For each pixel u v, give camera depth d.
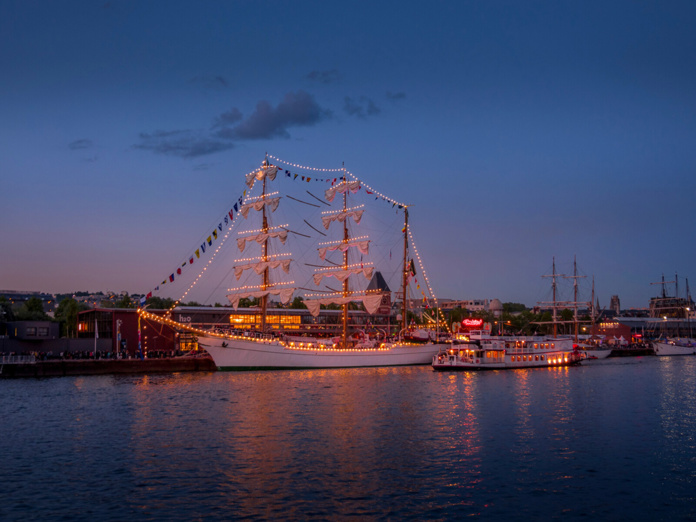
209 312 165.38
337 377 111.38
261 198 141.88
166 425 62.59
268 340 124.06
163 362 119.69
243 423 63.72
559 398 83.81
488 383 102.44
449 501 39.81
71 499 39.97
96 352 124.94
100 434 58.44
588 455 51.09
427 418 67.06
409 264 155.00
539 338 142.50
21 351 129.88
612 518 37.25
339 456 50.41
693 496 40.97
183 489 41.97
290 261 136.12
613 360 184.25
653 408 75.12
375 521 36.53
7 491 41.50
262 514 37.50
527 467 47.44
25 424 63.25
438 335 151.88
